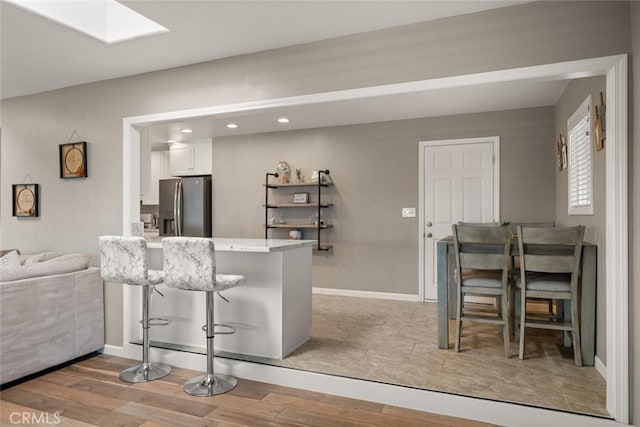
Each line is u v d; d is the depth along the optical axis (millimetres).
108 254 2824
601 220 2764
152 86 3365
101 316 3463
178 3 2336
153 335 3426
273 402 2539
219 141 6195
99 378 2914
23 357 2801
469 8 2402
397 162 5207
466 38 2467
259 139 5941
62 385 2785
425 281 5094
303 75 2881
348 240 5453
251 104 3033
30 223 3955
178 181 6254
